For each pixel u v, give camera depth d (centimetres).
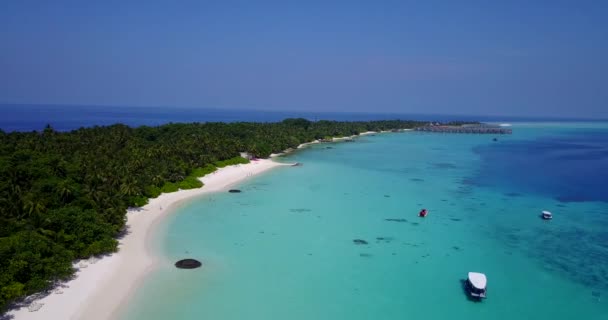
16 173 5344
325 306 3812
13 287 3416
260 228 5925
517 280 4519
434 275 4572
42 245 3875
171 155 8931
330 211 6912
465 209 7300
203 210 6694
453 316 3741
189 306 3694
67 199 5216
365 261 4881
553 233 6103
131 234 5400
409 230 6069
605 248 5522
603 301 4103
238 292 3997
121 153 8325
